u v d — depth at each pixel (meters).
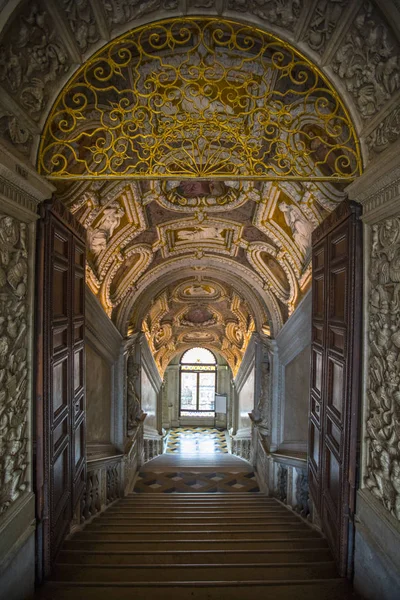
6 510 3.02
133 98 4.04
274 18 3.20
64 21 2.98
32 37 2.93
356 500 3.57
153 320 11.06
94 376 6.74
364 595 3.33
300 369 7.14
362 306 3.51
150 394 11.53
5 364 2.96
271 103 4.07
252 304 9.33
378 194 3.17
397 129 2.96
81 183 4.56
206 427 17.14
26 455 3.31
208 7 3.19
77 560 4.00
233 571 3.79
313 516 5.51
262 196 5.68
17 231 3.09
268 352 8.48
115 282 7.18
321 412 4.46
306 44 3.31
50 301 3.51
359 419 3.55
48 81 3.23
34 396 3.39
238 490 8.58
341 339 3.91
